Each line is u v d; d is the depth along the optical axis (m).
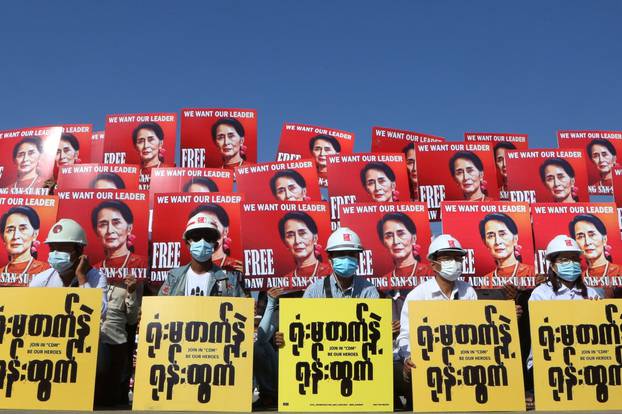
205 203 8.75
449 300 6.52
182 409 6.01
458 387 6.28
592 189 10.70
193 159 10.31
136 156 10.16
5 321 6.18
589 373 6.46
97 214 8.48
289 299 6.39
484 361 6.37
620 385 6.45
